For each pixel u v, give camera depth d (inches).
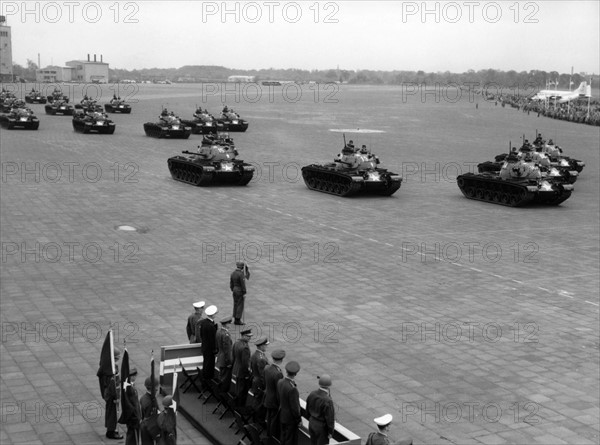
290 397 516.4
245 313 847.1
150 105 4783.5
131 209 1450.5
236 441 544.1
